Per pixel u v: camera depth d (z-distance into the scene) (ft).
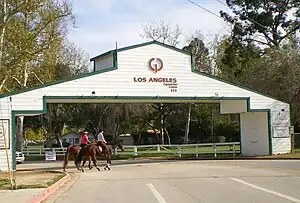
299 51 159.43
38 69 149.59
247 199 45.37
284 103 131.85
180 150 145.38
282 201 43.55
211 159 128.26
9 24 126.11
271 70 157.48
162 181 66.74
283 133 131.13
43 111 100.22
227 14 204.13
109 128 214.90
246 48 200.75
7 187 61.31
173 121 222.28
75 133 272.31
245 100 126.00
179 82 115.14
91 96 105.40
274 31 196.54
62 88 102.83
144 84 111.14
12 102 97.66
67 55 194.90
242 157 127.85
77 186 65.41
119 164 116.98
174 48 115.14
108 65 113.19
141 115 205.98
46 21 129.29
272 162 105.29
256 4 195.11
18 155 133.59
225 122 233.35
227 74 224.12
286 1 193.88
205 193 51.01
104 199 49.49
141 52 111.45
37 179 73.72
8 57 126.93
